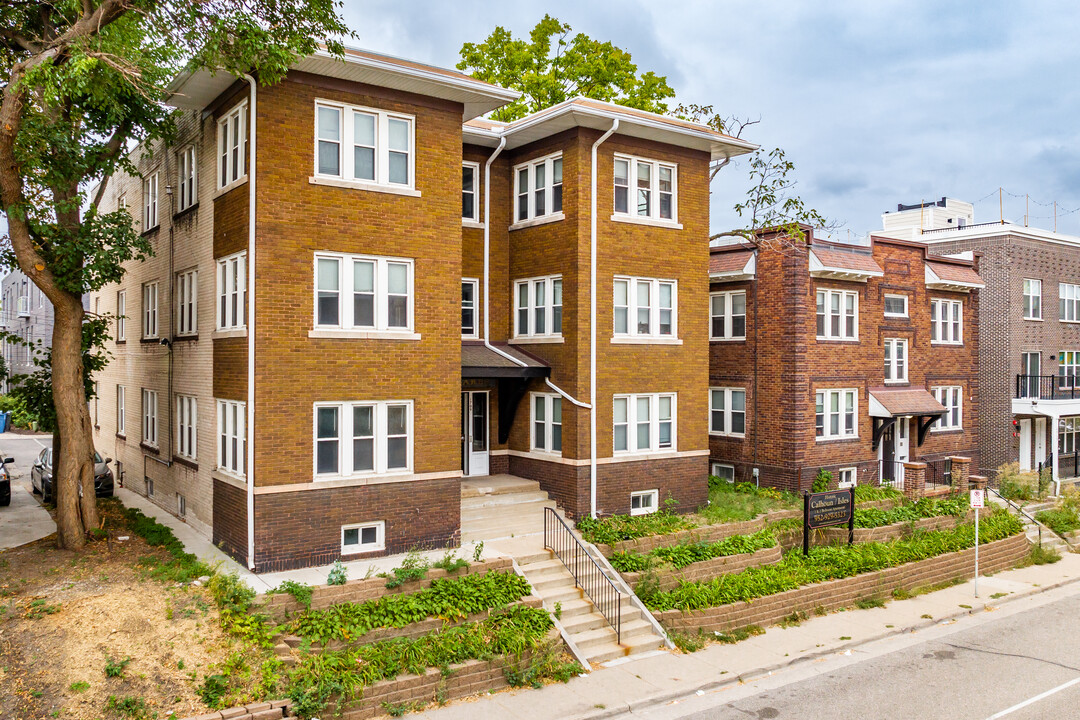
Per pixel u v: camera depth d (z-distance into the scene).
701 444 20.78
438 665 11.97
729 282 24.86
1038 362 31.84
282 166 14.59
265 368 14.40
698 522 18.92
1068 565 22.00
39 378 19.86
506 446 20.89
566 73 32.12
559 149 19.08
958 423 28.50
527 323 20.20
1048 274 32.31
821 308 23.89
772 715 11.69
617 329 19.45
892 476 26.22
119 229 16.58
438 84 15.53
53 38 15.87
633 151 19.44
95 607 12.28
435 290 16.25
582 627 14.06
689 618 14.84
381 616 12.63
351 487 15.21
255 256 14.33
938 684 12.98
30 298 49.81
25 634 11.38
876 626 15.91
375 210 15.52
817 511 18.94
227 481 15.45
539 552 15.84
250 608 12.32
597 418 18.88
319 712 10.75
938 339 27.64
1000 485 27.70
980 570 20.53
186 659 11.20
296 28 13.78
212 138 16.50
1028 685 12.98
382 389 15.59
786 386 23.11
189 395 18.05
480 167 20.08
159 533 16.89
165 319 19.94
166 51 15.66
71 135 15.79
